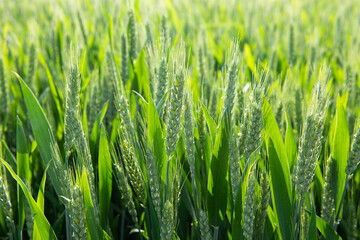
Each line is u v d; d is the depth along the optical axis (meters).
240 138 0.88
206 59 1.34
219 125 0.89
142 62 1.08
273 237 0.90
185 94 0.88
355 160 0.87
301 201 0.86
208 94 1.16
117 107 0.93
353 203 0.94
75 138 0.85
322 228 0.89
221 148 0.88
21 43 1.74
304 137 0.83
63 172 0.86
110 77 1.13
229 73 0.87
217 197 0.89
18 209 0.93
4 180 0.90
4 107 1.13
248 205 0.84
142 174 0.90
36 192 1.04
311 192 0.91
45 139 0.89
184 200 0.92
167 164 0.85
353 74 1.17
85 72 1.13
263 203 0.87
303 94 1.14
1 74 1.12
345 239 1.00
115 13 1.87
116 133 1.02
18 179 0.84
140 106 1.04
